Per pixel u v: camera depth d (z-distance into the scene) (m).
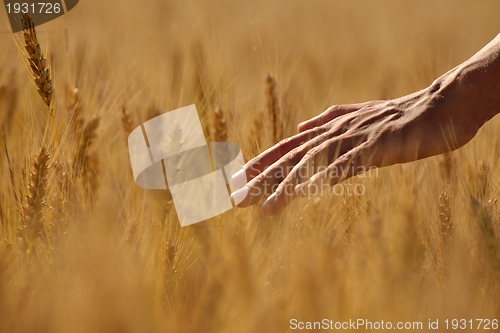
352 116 2.10
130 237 2.03
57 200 2.05
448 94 2.08
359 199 2.09
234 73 2.60
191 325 1.98
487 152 2.21
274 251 2.03
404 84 3.00
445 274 2.03
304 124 2.14
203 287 2.01
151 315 1.97
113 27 3.41
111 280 1.95
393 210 2.07
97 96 2.29
